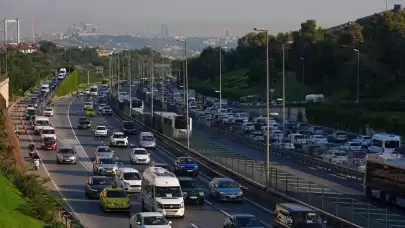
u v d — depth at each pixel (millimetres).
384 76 198500
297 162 112375
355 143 124188
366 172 81875
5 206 56438
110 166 91000
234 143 140000
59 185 84062
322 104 197250
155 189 65688
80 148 124688
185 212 69062
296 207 55875
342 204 66438
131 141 138625
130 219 58406
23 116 180500
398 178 75000
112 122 179250
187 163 95438
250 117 196875
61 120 179875
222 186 77062
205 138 148250
